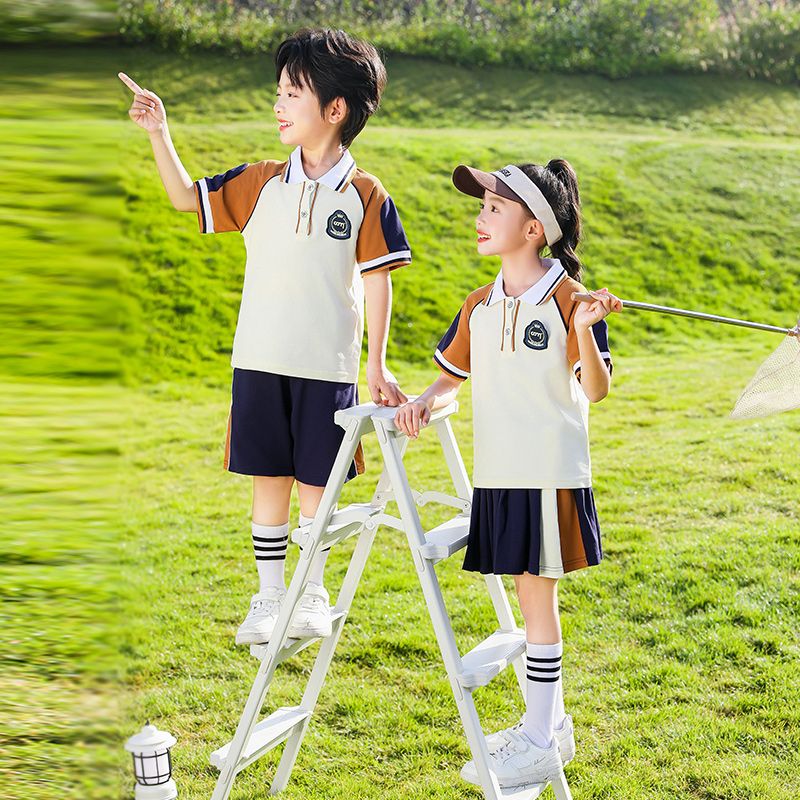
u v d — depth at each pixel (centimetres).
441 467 679
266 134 1357
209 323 1025
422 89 1575
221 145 1312
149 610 472
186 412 844
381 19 1662
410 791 319
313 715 370
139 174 1226
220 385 924
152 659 421
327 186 281
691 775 324
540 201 263
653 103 1617
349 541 555
